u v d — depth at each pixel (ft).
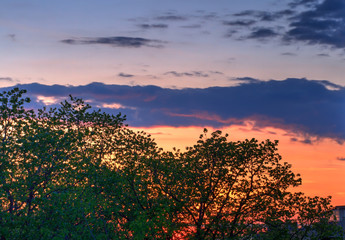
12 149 79.20
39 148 78.33
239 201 98.43
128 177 94.02
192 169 98.63
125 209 93.45
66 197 78.18
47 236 75.82
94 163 92.32
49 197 80.28
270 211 98.02
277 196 98.02
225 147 97.96
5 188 76.02
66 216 76.07
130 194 96.12
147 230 77.51
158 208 81.25
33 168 78.79
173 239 94.32
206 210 97.91
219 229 92.79
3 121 81.10
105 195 89.15
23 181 77.25
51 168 79.20
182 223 93.40
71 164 83.41
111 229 83.30
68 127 94.32
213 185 97.76
